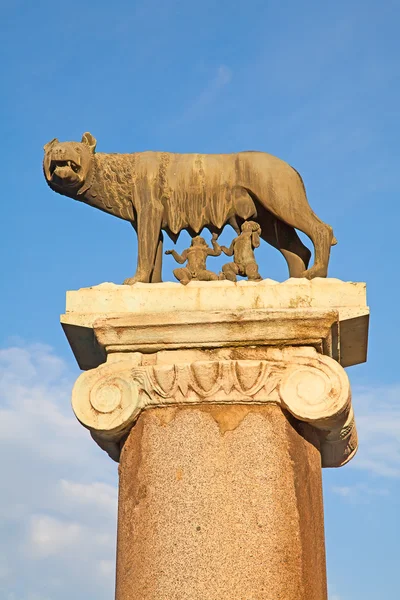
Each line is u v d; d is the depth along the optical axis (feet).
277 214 29.48
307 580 25.50
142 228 29.45
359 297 27.76
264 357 27.12
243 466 26.18
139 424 27.14
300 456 26.73
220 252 29.48
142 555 25.76
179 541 25.54
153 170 29.99
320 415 26.50
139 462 26.76
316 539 26.61
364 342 29.35
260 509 25.75
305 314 27.09
